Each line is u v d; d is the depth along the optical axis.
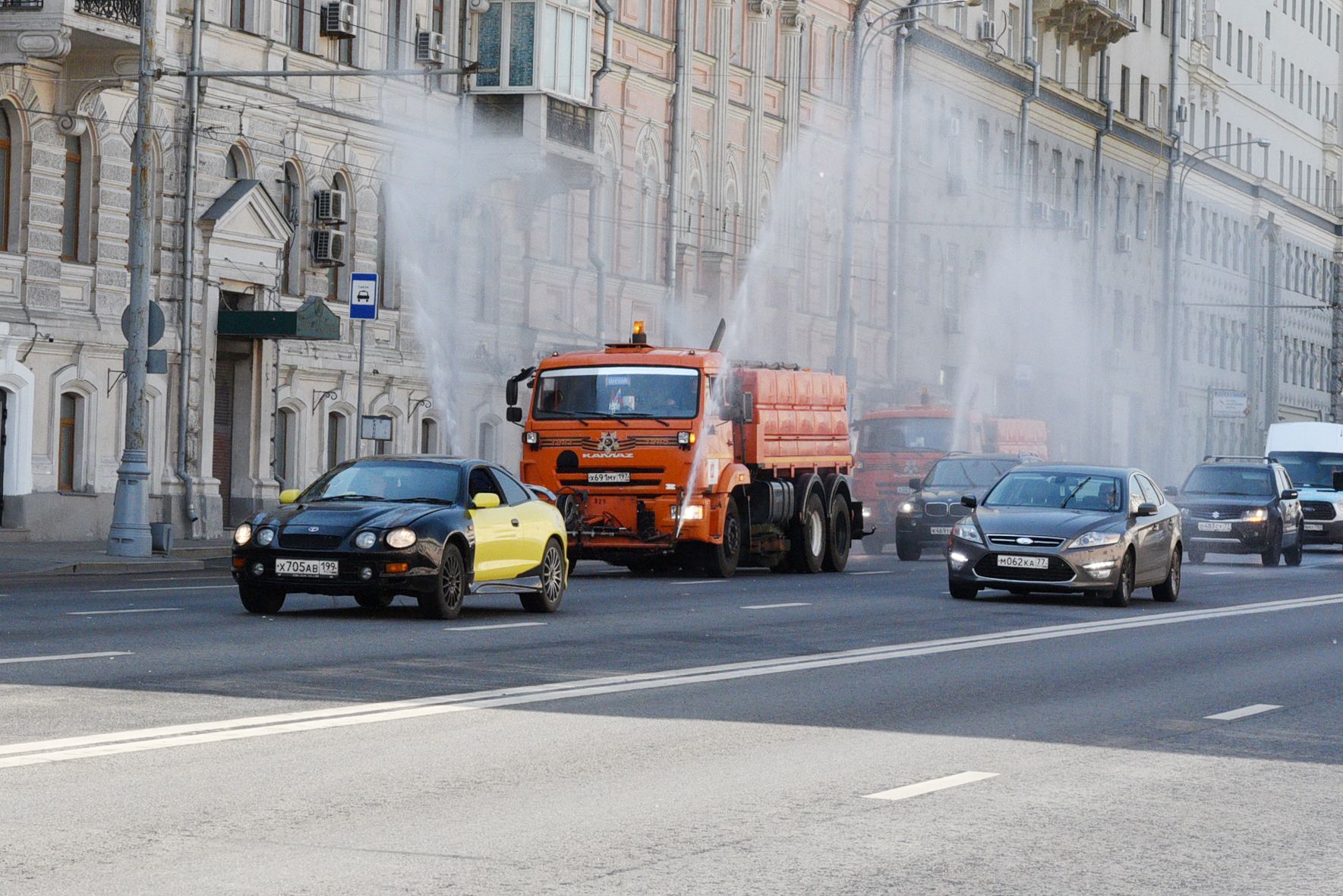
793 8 78.69
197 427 49.34
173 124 48.38
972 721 18.31
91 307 46.22
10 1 42.22
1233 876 11.63
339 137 54.66
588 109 62.34
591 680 20.39
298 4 52.97
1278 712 19.80
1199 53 134.88
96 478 46.31
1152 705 20.02
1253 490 56.72
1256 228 146.00
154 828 11.99
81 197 46.22
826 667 22.59
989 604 34.06
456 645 23.58
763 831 12.48
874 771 15.03
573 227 65.56
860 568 48.16
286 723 16.52
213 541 47.34
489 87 59.41
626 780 14.33
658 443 39.59
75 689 18.20
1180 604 36.50
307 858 11.27
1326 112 164.62
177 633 23.88
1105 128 117.25
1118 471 36.53
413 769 14.48
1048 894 10.95
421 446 58.94
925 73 93.38
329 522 26.92
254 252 51.16
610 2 66.44
